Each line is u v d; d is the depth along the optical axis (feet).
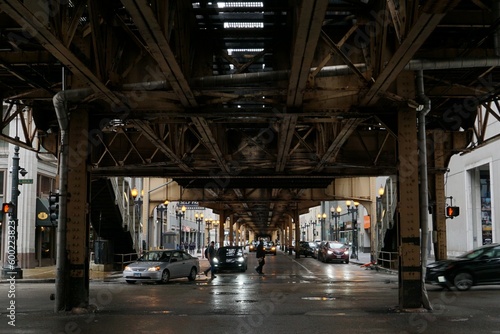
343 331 36.52
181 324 39.96
